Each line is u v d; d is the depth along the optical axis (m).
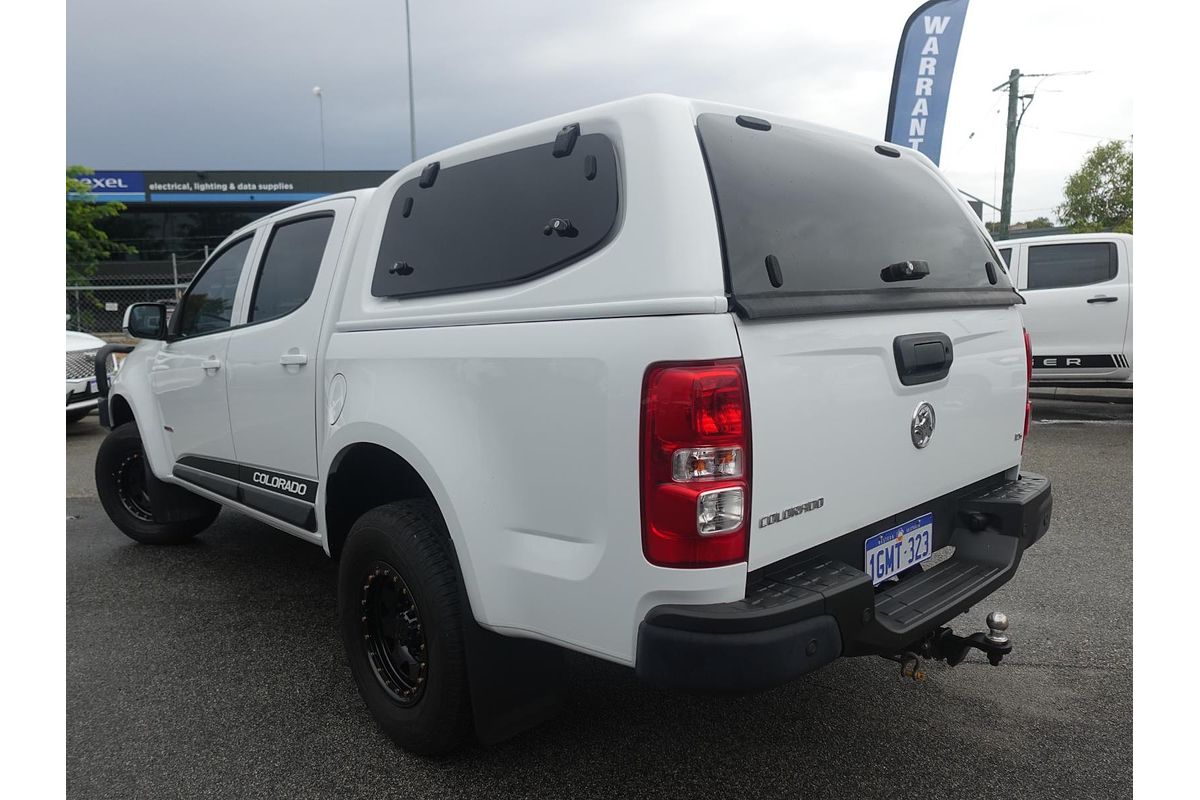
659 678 1.81
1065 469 6.23
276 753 2.63
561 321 2.02
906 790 2.36
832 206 2.28
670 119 1.95
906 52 9.38
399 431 2.38
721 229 1.90
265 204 31.28
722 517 1.79
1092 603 3.70
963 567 2.55
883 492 2.24
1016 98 20.31
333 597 4.03
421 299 2.52
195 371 3.81
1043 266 8.38
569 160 2.14
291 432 3.16
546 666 2.40
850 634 1.94
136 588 4.18
